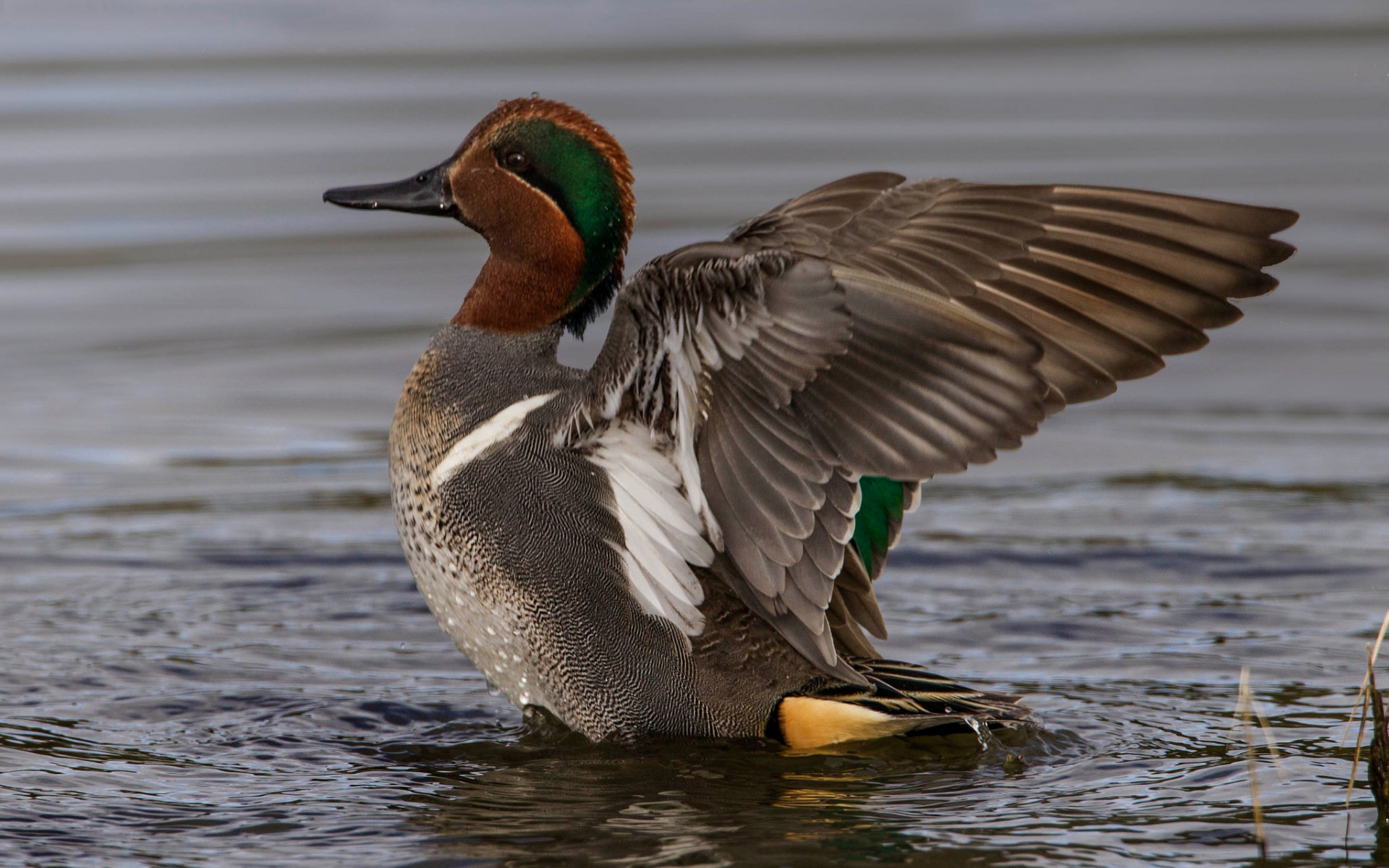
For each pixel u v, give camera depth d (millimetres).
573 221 9633
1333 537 13023
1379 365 18266
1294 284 21516
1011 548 12945
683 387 8359
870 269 8023
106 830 7945
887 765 8836
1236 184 24781
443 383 9469
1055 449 15977
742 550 8492
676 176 25188
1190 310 7770
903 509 9359
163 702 9898
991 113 30422
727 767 8836
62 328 19938
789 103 31156
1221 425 16500
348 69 34562
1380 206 24203
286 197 25172
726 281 7891
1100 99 32000
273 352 19156
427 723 9656
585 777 8750
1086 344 7879
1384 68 35000
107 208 24734
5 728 9359
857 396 7949
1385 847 7555
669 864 7527
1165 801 8195
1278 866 7375
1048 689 10055
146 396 17562
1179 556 12680
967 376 7738
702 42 38594
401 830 7996
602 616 9023
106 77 33844
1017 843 7688
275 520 13828
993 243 7973
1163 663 10500
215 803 8344
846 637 9508
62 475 15070
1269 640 10859
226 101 31328
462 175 9727
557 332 9742
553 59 35844
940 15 43031
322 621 11531
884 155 26297
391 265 23172
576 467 8922
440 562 9352
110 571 12523
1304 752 8844
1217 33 39719
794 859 7586
